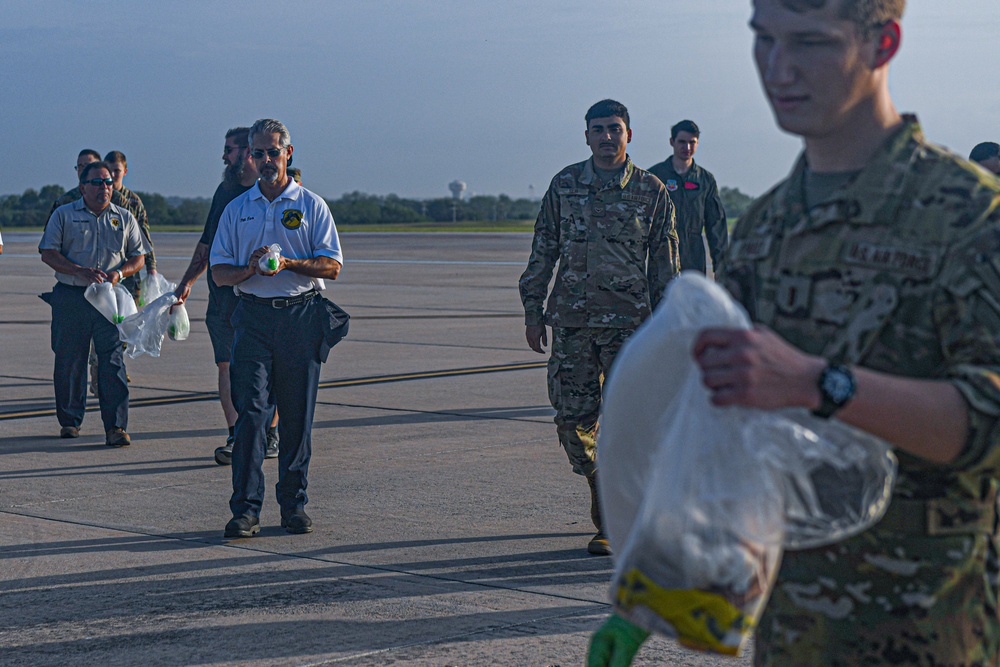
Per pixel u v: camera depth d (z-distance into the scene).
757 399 1.31
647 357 1.47
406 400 8.53
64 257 7.11
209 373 10.08
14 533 5.02
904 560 1.56
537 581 4.26
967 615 1.59
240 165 6.59
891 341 1.53
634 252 4.71
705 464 1.39
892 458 1.47
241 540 4.90
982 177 1.52
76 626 3.81
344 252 35.56
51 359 10.93
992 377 1.38
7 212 84.44
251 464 4.97
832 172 1.62
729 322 1.45
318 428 7.43
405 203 115.38
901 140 1.57
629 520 1.51
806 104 1.52
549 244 4.87
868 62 1.51
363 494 5.67
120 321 6.92
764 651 1.71
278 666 3.43
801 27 1.49
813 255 1.60
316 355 5.04
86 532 5.04
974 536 1.57
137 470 6.32
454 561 4.53
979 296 1.45
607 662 1.64
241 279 4.93
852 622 1.61
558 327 4.74
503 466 6.29
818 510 1.44
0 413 8.12
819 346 1.59
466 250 37.53
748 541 1.38
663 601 1.39
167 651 3.56
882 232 1.54
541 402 8.41
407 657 3.49
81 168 8.48
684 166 7.66
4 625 3.82
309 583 4.27
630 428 1.48
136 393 8.98
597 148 4.74
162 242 43.81
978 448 1.38
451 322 14.42
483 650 3.54
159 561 4.59
